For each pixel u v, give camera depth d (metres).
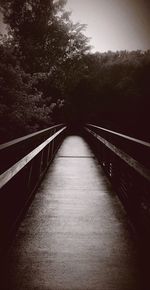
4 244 3.79
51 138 9.72
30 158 5.03
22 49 26.64
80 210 5.66
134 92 45.31
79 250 3.97
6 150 3.72
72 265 3.56
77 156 13.44
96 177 8.74
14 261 3.66
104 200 6.35
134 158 4.98
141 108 45.69
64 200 6.32
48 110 18.14
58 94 32.69
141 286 3.13
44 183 7.91
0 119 14.27
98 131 14.16
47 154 9.98
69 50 34.62
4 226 3.83
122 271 3.43
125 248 4.04
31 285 3.14
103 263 3.62
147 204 3.96
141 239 4.07
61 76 32.25
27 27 30.02
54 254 3.85
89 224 4.94
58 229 4.71
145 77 47.69
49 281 3.22
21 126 15.02
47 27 30.55
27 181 5.73
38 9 30.77
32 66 27.19
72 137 28.36
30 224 4.92
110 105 44.66
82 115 41.34
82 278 3.28
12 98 14.66
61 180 8.29
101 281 3.22
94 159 12.47
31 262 3.63
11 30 30.67
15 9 30.27
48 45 30.97
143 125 45.75
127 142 5.68
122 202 5.96
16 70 15.02
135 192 4.61
